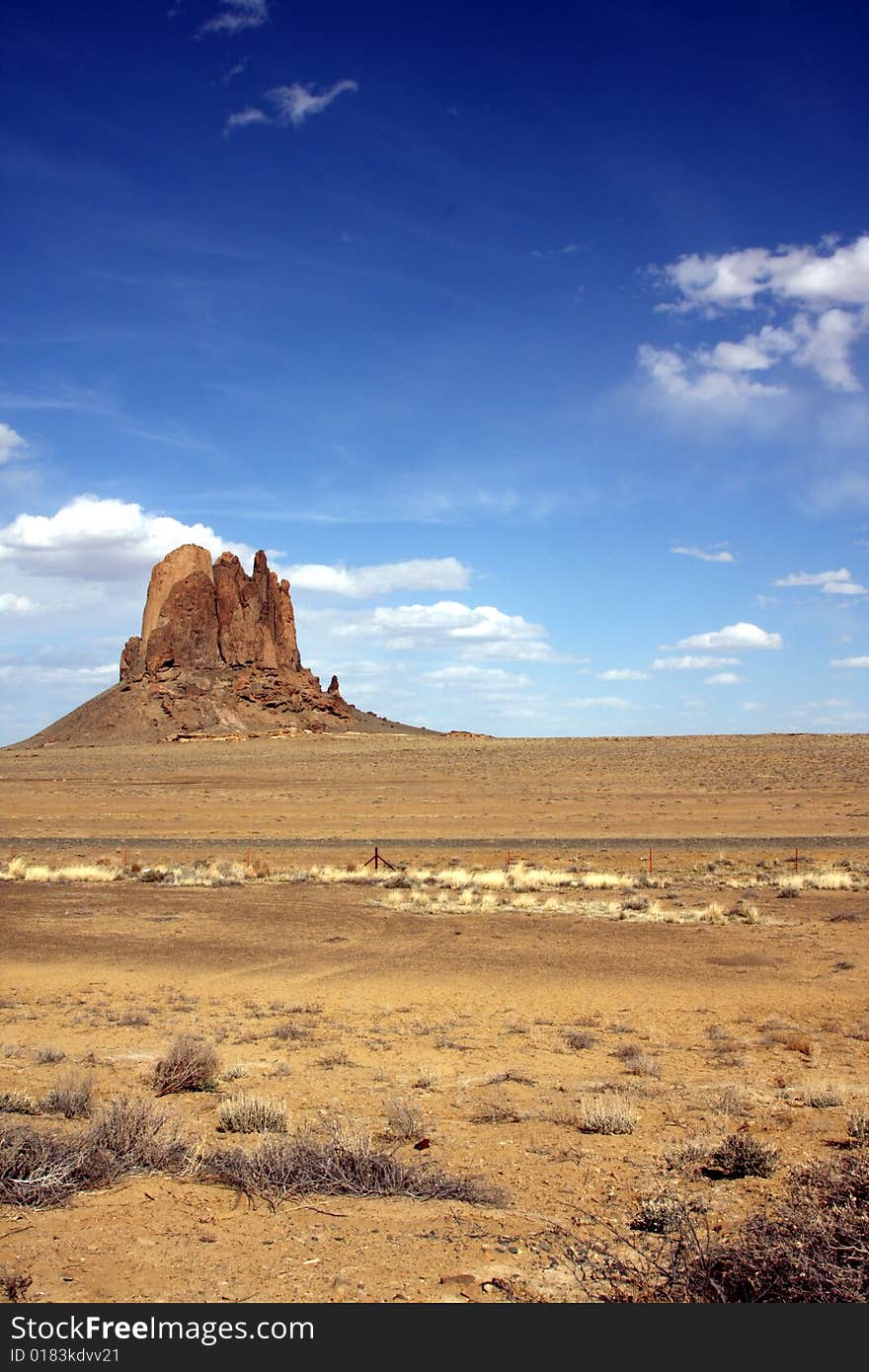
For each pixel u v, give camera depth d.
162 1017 16.30
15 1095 10.25
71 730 192.38
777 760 95.38
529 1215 7.02
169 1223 6.80
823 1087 10.88
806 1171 6.57
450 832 54.81
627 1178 7.93
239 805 71.56
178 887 35.41
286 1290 5.66
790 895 32.72
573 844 48.34
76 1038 14.47
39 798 78.00
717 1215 6.82
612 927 26.84
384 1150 8.66
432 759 108.75
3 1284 5.70
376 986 19.23
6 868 40.62
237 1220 6.88
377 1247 6.37
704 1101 10.66
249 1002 17.70
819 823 56.56
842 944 23.97
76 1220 6.84
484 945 24.09
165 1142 8.39
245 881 36.81
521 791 79.12
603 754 108.12
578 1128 9.60
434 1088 11.44
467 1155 8.67
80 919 28.31
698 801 69.38
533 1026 15.53
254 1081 11.77
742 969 20.72
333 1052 13.46
